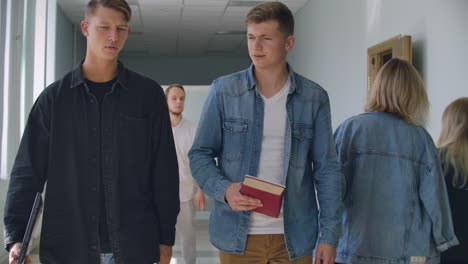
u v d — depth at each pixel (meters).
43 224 1.91
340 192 2.05
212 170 2.01
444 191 2.24
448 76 3.97
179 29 10.80
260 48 1.97
